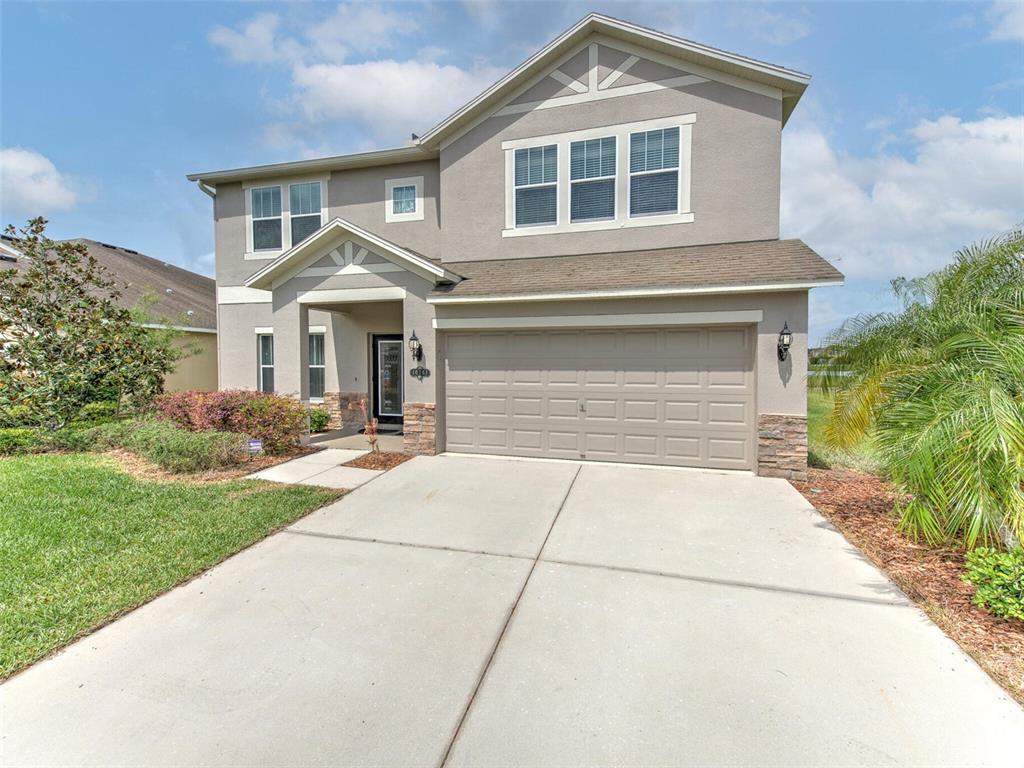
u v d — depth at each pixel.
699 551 5.18
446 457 9.69
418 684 3.10
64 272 11.23
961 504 4.38
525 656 3.39
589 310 8.84
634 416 8.94
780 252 8.59
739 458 8.43
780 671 3.19
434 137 11.04
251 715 2.83
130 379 11.85
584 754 2.54
